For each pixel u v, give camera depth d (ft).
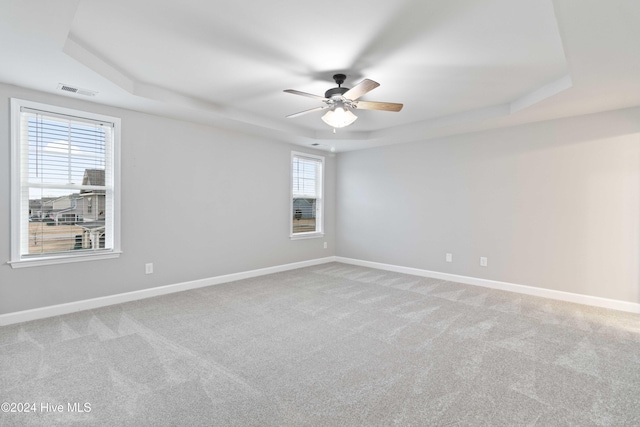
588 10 5.67
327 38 7.63
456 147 15.56
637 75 8.44
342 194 20.48
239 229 15.66
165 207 12.96
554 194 12.85
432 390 6.47
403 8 6.42
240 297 12.74
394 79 9.97
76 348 8.13
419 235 16.92
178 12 6.60
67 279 10.66
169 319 10.25
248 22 6.97
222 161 14.84
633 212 11.30
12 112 9.47
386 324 9.99
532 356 7.93
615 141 11.56
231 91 11.21
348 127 15.92
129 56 8.59
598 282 11.94
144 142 12.28
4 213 9.48
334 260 20.77
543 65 8.91
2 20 6.06
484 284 14.70
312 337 9.00
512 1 6.13
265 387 6.53
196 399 6.10
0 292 9.45
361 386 6.60
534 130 13.28
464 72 9.43
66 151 10.61
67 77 8.84
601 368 7.35
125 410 5.76
